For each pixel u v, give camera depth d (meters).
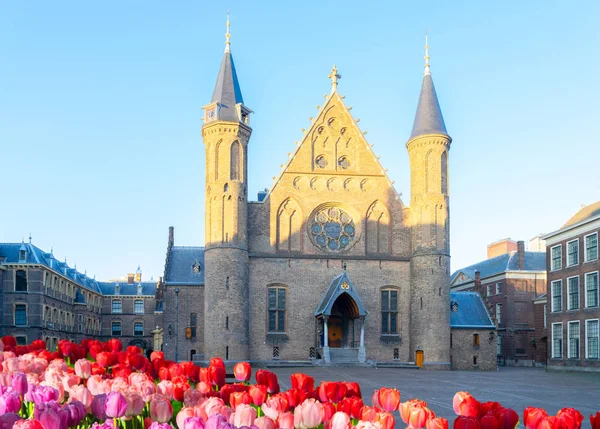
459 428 5.83
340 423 5.92
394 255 57.47
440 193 56.19
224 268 53.09
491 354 59.16
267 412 6.64
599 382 41.62
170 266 60.81
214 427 4.95
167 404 6.30
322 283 56.16
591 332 55.50
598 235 54.97
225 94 55.66
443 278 55.19
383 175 58.69
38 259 81.94
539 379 44.31
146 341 116.31
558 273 61.31
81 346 13.16
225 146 54.69
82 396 6.70
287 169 57.38
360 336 55.06
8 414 5.40
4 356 11.52
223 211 53.91
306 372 46.47
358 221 57.66
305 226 56.78
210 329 52.59
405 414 6.38
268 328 54.75
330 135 58.59
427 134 56.28
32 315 80.19
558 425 5.94
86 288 105.00
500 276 85.06
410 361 55.69
